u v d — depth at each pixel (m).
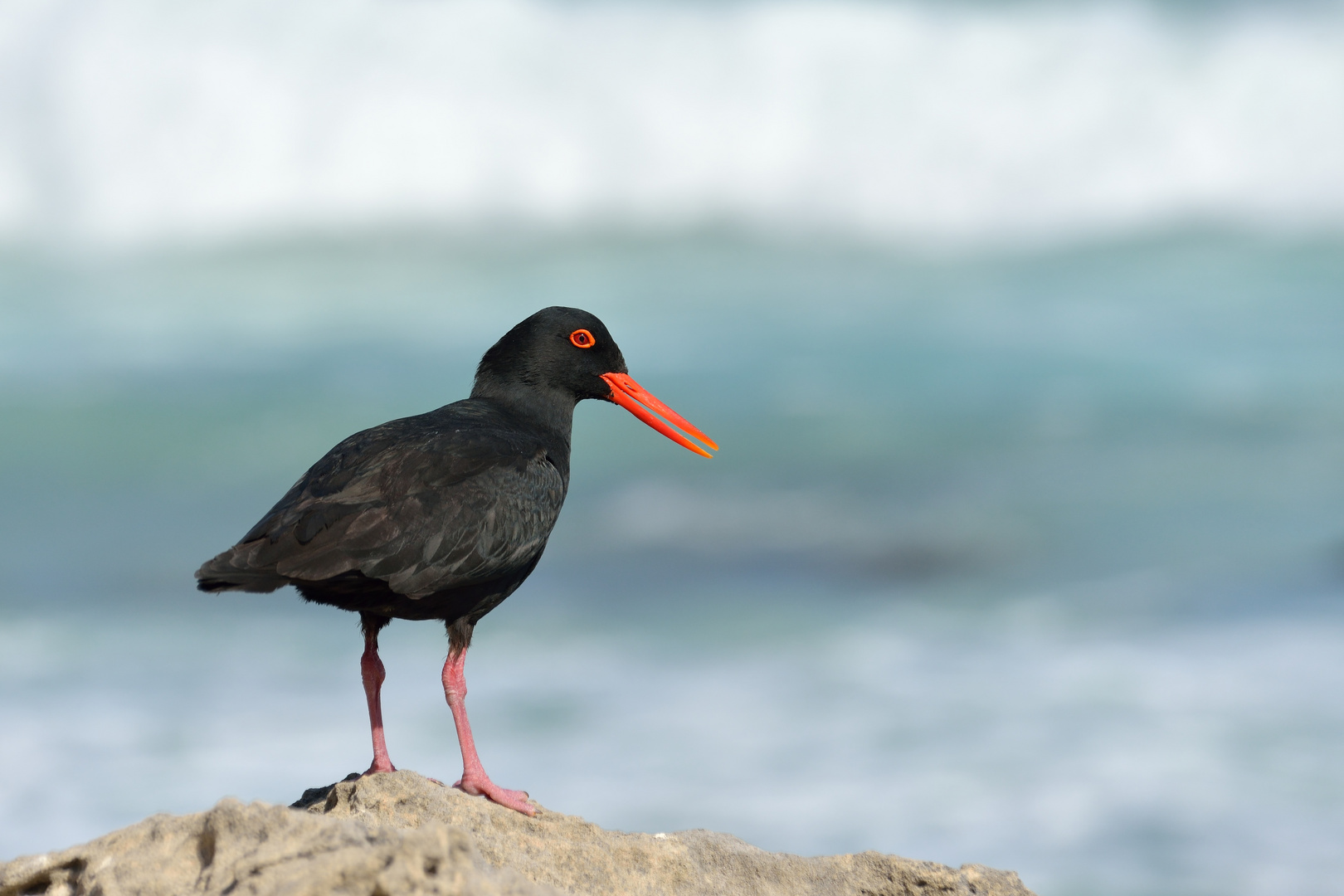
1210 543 16.92
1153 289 27.20
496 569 6.65
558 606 15.92
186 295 28.12
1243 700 12.40
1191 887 9.44
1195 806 10.53
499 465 6.76
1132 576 16.11
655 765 11.46
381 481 6.41
